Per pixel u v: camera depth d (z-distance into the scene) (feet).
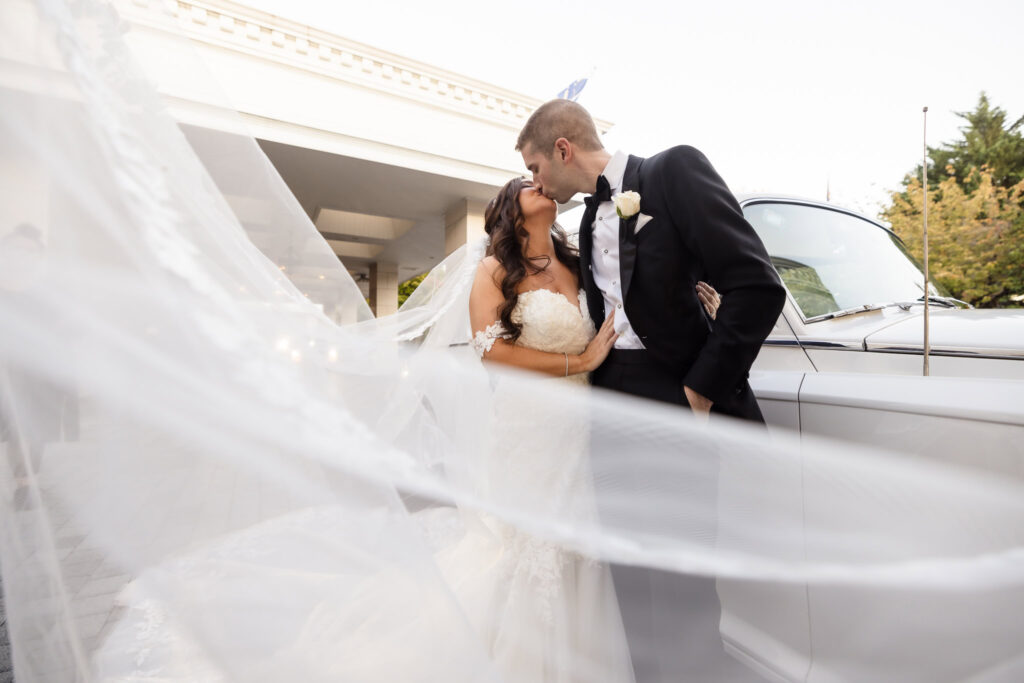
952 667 3.22
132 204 2.09
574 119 5.06
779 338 5.62
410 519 2.70
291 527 2.48
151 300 2.12
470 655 2.69
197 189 2.33
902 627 3.41
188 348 2.15
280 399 2.28
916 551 3.35
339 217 36.60
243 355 2.23
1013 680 3.03
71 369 2.12
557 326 4.99
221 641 2.44
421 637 2.65
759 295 3.89
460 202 29.58
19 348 2.09
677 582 3.90
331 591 2.56
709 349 4.02
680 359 4.51
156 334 2.13
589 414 4.40
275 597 2.48
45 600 2.54
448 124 25.85
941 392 3.69
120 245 2.10
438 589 2.72
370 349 3.19
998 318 4.91
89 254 2.09
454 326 5.90
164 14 2.54
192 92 2.61
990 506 3.19
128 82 2.21
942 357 4.47
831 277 6.33
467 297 6.11
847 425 4.22
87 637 2.65
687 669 3.88
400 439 3.57
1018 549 3.09
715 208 4.09
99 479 2.27
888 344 4.83
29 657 2.59
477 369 5.43
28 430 2.22
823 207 7.37
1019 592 3.04
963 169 42.27
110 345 2.11
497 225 5.40
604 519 4.09
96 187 2.09
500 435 4.80
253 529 2.46
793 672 3.78
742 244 3.98
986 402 3.38
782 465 3.82
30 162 2.05
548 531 4.30
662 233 4.43
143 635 3.10
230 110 2.71
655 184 4.48
